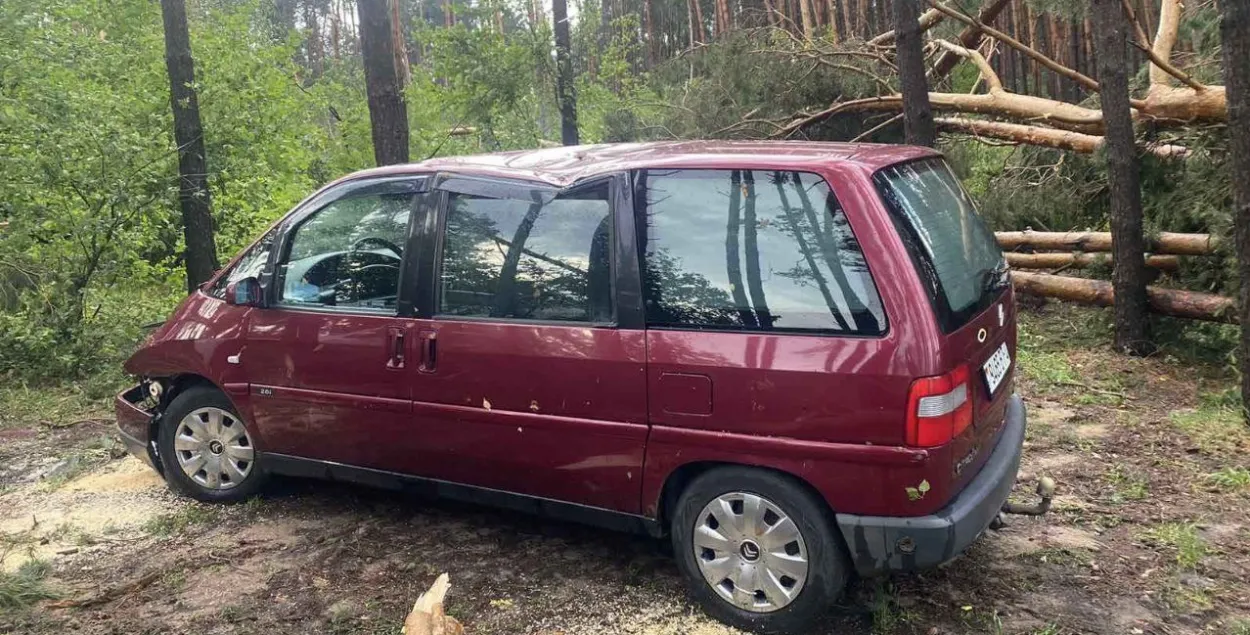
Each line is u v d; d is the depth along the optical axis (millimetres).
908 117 7469
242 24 11773
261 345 4098
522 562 3732
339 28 32531
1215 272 6422
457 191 3680
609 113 13016
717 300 3096
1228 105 5121
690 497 3209
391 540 3973
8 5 7684
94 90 8961
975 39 9523
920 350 2783
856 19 18422
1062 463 4742
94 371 7168
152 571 3736
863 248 2889
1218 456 4742
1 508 4527
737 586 3148
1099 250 7344
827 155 3146
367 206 3908
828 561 2990
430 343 3631
